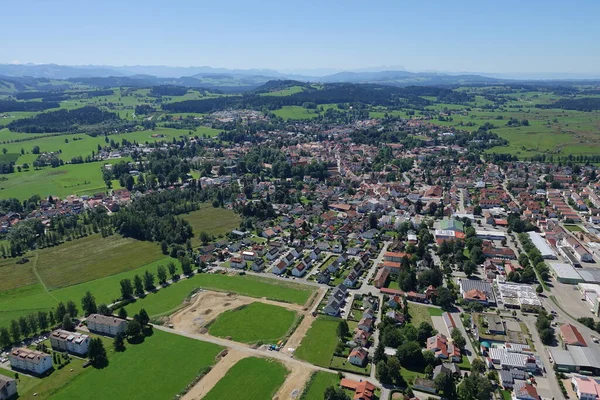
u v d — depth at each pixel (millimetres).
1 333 181750
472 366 162000
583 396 147875
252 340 185375
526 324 195500
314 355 173875
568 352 170750
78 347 178125
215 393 152875
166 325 198750
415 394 151500
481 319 194750
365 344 179500
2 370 169000
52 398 152500
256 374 162625
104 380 161375
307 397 149750
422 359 165250
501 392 153000
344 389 153125
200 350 178750
